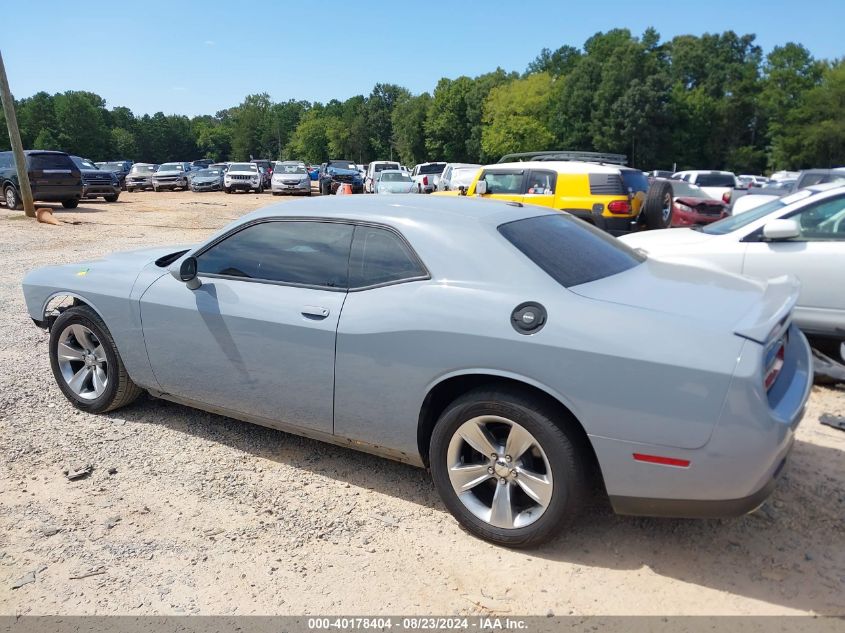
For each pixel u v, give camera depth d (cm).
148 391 436
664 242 623
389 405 323
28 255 1148
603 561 295
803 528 318
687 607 264
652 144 7756
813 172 1255
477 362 293
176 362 399
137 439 417
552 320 281
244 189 3406
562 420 286
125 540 311
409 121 9925
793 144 7238
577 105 7975
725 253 583
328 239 354
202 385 393
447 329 300
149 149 14762
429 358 305
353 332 326
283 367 354
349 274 342
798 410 272
